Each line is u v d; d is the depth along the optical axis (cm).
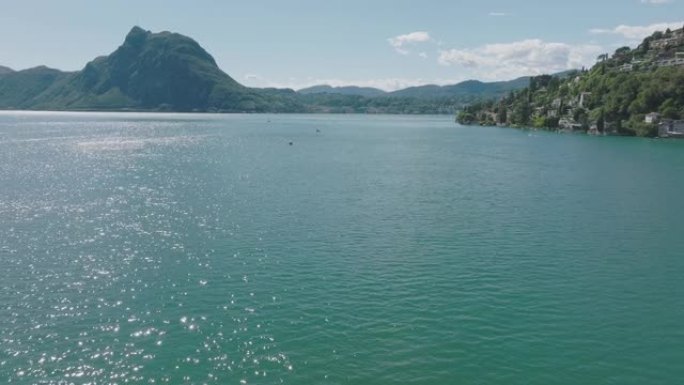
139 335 3978
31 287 4841
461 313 4412
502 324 4238
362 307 4500
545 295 4825
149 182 10581
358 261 5669
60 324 4128
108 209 7988
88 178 11062
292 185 10325
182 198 8888
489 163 14275
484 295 4800
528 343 3944
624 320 4356
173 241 6309
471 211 8125
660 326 4266
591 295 4853
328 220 7419
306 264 5547
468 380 3469
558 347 3900
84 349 3766
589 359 3753
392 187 10262
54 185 10119
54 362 3591
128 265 5450
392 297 4719
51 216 7488
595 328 4206
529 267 5559
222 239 6412
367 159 15112
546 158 15450
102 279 5062
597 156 15875
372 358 3694
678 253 6075
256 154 16150
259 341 3903
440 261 5706
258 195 9219
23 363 3575
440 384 3416
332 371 3525
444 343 3912
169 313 4350
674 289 5025
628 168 13112
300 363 3616
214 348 3800
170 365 3575
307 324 4175
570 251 6122
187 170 12406
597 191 9888
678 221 7538
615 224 7362
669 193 9662
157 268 5375
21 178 10956
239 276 5184
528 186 10456
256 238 6469
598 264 5688
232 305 4516
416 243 6359
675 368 3669
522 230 7012
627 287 5056
